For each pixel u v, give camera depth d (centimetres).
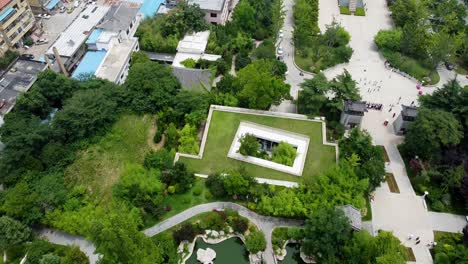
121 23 12975
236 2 15812
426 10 14100
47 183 8600
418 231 8475
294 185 8812
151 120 10169
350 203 8188
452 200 9019
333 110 10406
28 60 11994
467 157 9238
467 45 12838
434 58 12344
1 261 7756
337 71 12712
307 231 7688
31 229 8169
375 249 7300
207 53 13012
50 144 9225
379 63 13062
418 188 9181
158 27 13450
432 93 11050
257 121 10169
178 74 11500
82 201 8512
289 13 15350
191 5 13650
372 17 15225
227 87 11025
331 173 8569
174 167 8819
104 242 6216
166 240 7925
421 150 9519
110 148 9525
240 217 8456
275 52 12900
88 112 9544
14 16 12938
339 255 7569
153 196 8506
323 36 13338
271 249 8106
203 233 8306
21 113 10119
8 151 8944
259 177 9044
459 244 7919
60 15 15200
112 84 10644
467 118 9575
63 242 8238
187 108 10106
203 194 8862
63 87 10588
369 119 11044
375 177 8700
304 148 9600
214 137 9819
